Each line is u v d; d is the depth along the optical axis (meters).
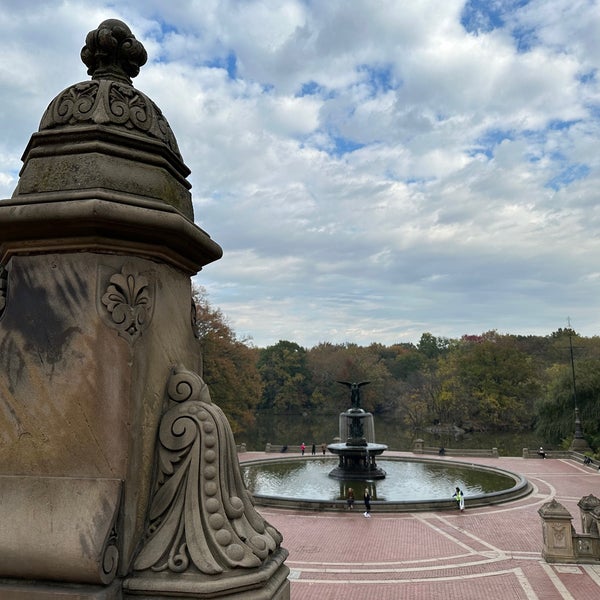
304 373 100.12
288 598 3.04
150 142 3.26
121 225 2.89
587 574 13.52
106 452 2.70
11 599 2.52
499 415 72.81
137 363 2.84
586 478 30.25
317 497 24.56
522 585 12.71
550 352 91.56
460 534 17.98
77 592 2.49
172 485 2.82
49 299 2.91
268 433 74.50
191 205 3.69
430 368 93.88
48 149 3.13
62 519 2.58
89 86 3.29
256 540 2.81
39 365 2.84
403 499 24.11
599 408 44.47
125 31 3.56
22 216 2.86
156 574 2.60
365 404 93.88
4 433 2.81
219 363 47.66
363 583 13.00
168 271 3.29
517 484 26.34
